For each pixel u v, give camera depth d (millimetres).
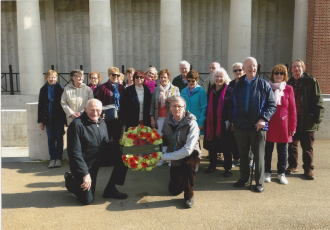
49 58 13016
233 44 10133
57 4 12820
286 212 3346
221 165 5289
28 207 3559
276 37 12828
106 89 5117
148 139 3617
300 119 4398
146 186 4246
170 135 3816
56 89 5203
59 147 5289
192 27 12719
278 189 4039
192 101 4832
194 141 3602
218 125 4516
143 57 12875
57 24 12906
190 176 3494
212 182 4379
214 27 12688
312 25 9758
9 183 4418
